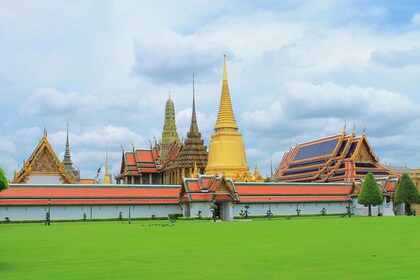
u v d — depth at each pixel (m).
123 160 175.88
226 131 155.75
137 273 27.33
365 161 155.62
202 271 27.73
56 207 115.50
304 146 176.88
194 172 150.00
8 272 28.16
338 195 138.12
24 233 63.41
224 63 160.25
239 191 127.12
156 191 125.44
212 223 92.06
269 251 36.91
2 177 82.56
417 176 163.38
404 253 34.66
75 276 26.61
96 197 118.69
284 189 132.75
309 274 26.28
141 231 65.38
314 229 64.19
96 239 51.19
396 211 139.00
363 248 38.19
